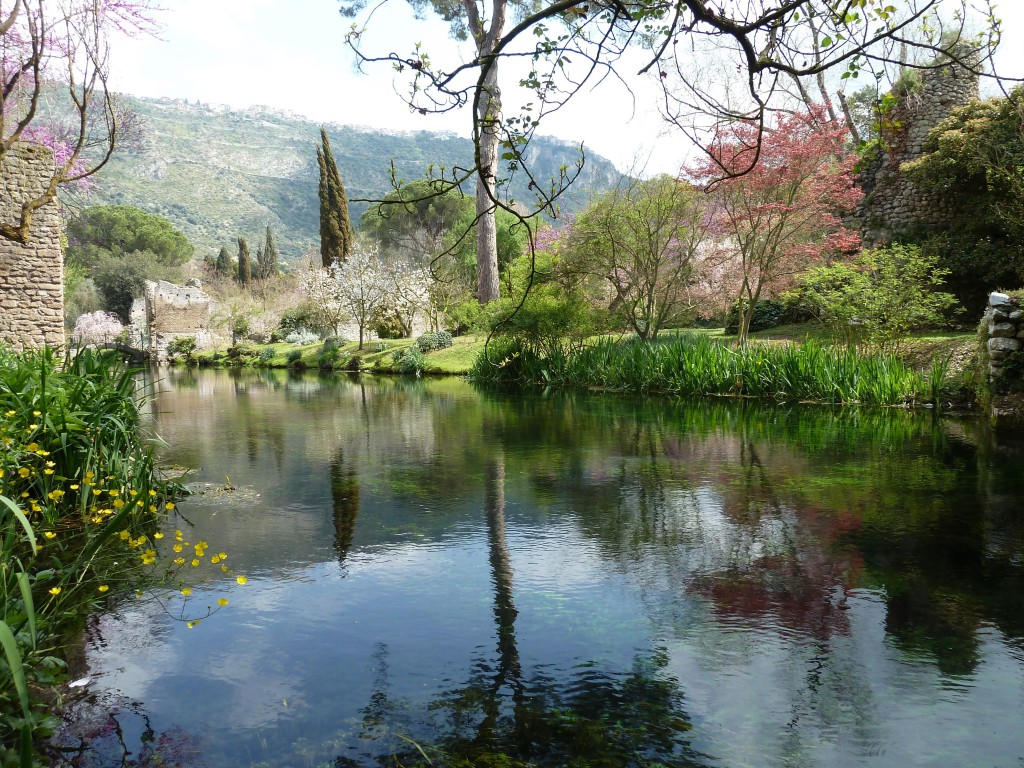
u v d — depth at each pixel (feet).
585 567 13.84
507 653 10.18
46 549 14.65
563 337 61.67
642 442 28.45
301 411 41.47
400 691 9.12
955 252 53.67
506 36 9.01
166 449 28.02
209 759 7.63
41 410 16.87
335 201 119.65
